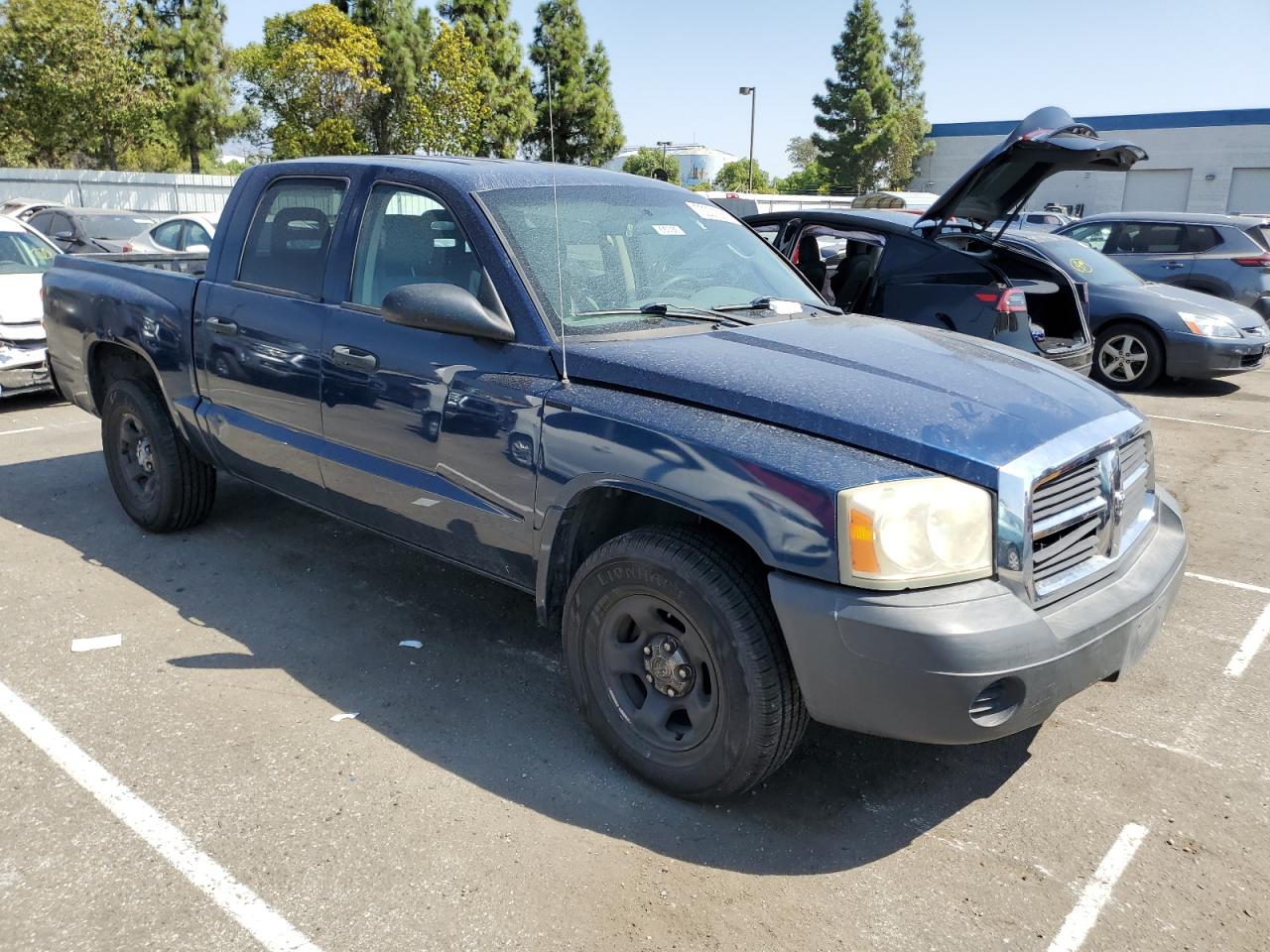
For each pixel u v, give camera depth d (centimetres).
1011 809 297
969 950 238
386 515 370
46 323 541
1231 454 743
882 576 244
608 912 247
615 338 320
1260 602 462
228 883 255
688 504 270
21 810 282
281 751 316
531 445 308
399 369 348
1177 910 254
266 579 457
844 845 278
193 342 442
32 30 2769
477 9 2988
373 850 269
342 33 2902
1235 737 341
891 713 248
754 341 323
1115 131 4441
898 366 306
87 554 484
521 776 306
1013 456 257
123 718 333
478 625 416
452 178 354
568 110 3209
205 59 3944
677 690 290
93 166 3878
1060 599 268
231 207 439
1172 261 1201
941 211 672
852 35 5653
